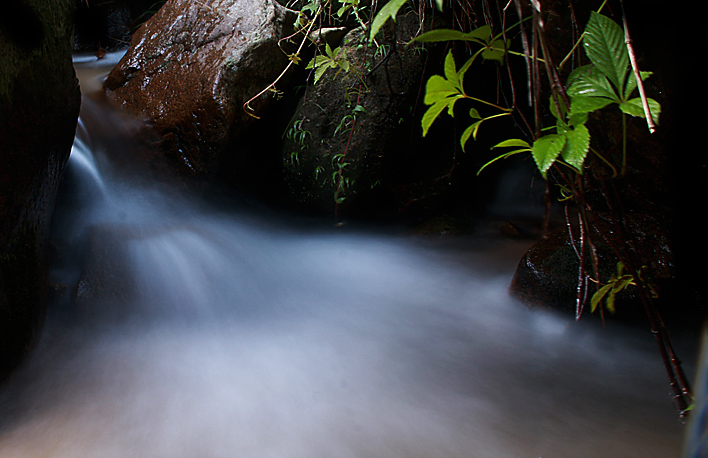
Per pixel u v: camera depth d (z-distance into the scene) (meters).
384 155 4.25
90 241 3.24
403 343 2.75
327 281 3.66
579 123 1.08
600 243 2.82
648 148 3.02
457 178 4.53
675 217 2.89
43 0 2.39
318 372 2.46
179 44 4.40
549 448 1.85
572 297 2.73
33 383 2.35
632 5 3.09
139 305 3.05
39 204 2.62
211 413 2.14
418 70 4.16
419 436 1.95
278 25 4.21
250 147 4.30
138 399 2.24
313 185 4.42
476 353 2.60
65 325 2.81
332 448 1.89
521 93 4.32
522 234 4.30
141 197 4.14
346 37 4.37
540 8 1.11
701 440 0.40
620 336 2.61
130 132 4.27
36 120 2.45
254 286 3.49
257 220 4.50
